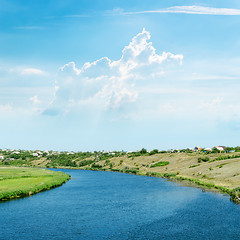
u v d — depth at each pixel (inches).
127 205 2247.8
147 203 2326.5
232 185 3070.9
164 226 1626.5
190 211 1990.7
